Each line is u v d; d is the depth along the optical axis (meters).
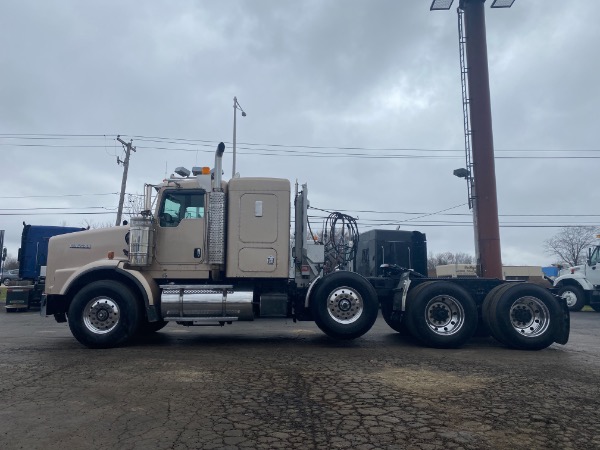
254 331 11.32
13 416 4.71
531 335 8.61
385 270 10.30
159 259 9.04
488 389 5.75
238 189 9.05
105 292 8.54
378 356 7.83
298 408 4.98
